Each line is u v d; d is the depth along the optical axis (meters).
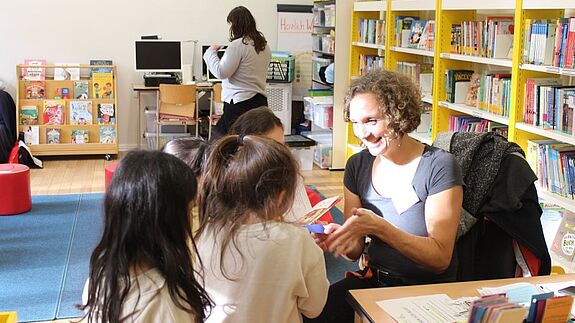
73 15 7.70
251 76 5.68
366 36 6.66
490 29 4.45
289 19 8.27
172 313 1.54
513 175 2.46
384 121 2.27
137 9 7.86
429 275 2.36
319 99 7.32
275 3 8.24
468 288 2.09
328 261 4.41
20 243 4.73
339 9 6.86
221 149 1.92
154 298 1.54
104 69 7.58
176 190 1.57
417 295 2.03
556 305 1.72
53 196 6.00
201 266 1.82
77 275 4.16
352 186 2.54
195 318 1.61
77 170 7.11
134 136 8.11
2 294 3.85
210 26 8.09
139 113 8.00
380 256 2.43
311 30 8.34
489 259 2.54
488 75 4.52
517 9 3.96
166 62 7.80
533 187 2.49
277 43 8.31
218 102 7.65
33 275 4.15
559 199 3.73
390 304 1.96
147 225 1.54
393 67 6.11
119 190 1.56
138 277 1.55
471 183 2.48
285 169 1.87
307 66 8.33
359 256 2.55
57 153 7.49
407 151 2.38
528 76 4.04
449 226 2.27
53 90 7.50
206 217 1.90
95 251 1.59
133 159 1.59
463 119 4.87
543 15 4.02
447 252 2.26
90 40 7.79
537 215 2.49
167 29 7.99
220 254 1.86
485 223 2.55
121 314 1.52
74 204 5.75
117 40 7.86
